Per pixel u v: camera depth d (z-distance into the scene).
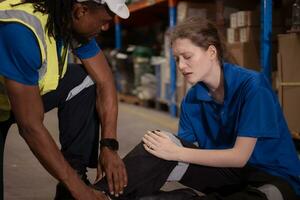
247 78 1.62
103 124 1.72
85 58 1.73
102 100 1.74
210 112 1.74
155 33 6.79
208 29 1.60
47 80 1.45
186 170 1.67
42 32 1.37
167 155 1.59
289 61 2.84
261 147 1.67
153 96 5.45
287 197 1.59
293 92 2.84
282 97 2.88
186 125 1.83
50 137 1.40
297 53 2.80
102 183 1.61
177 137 1.69
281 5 3.52
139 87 5.80
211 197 1.60
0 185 1.59
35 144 1.38
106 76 1.76
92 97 1.74
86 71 1.75
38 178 2.57
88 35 1.49
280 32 3.26
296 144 2.90
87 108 1.73
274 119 1.58
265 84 1.62
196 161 1.59
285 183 1.63
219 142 1.76
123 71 6.23
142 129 4.18
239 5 3.77
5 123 1.60
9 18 1.34
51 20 1.40
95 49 1.75
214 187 1.73
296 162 1.70
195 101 1.80
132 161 1.63
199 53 1.59
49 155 1.39
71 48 1.55
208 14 4.19
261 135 1.55
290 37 2.82
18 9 1.37
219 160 1.57
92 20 1.42
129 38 7.43
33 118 1.36
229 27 3.62
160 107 5.38
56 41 1.47
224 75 1.65
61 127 1.75
